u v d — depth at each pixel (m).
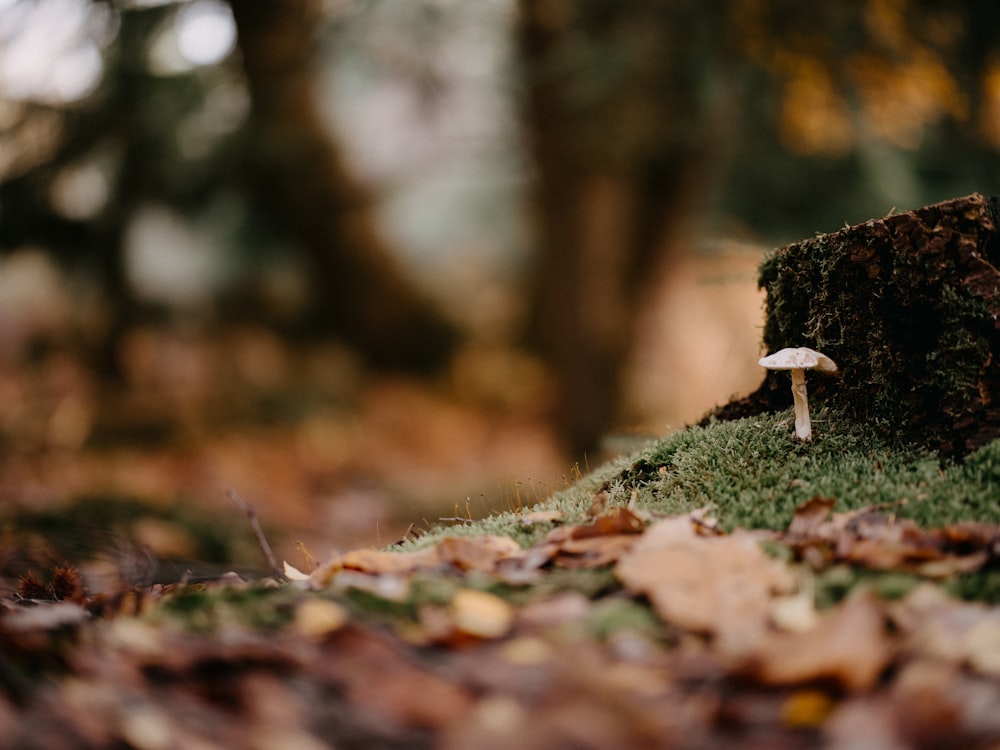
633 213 2.89
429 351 3.36
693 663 0.66
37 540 1.21
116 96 2.43
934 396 0.86
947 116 2.16
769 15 1.99
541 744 0.60
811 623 0.68
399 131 3.56
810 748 0.59
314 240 3.13
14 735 0.55
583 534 0.80
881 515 0.77
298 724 0.62
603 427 2.85
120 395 2.70
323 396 2.94
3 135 2.46
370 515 2.18
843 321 0.90
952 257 0.86
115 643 0.66
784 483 0.84
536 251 3.31
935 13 1.96
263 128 2.62
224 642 0.67
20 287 2.93
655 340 2.98
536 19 2.55
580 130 2.48
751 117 2.23
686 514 0.82
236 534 1.63
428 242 3.95
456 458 2.84
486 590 0.75
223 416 2.68
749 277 1.18
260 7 2.54
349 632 0.69
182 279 3.11
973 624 0.65
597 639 0.68
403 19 2.56
